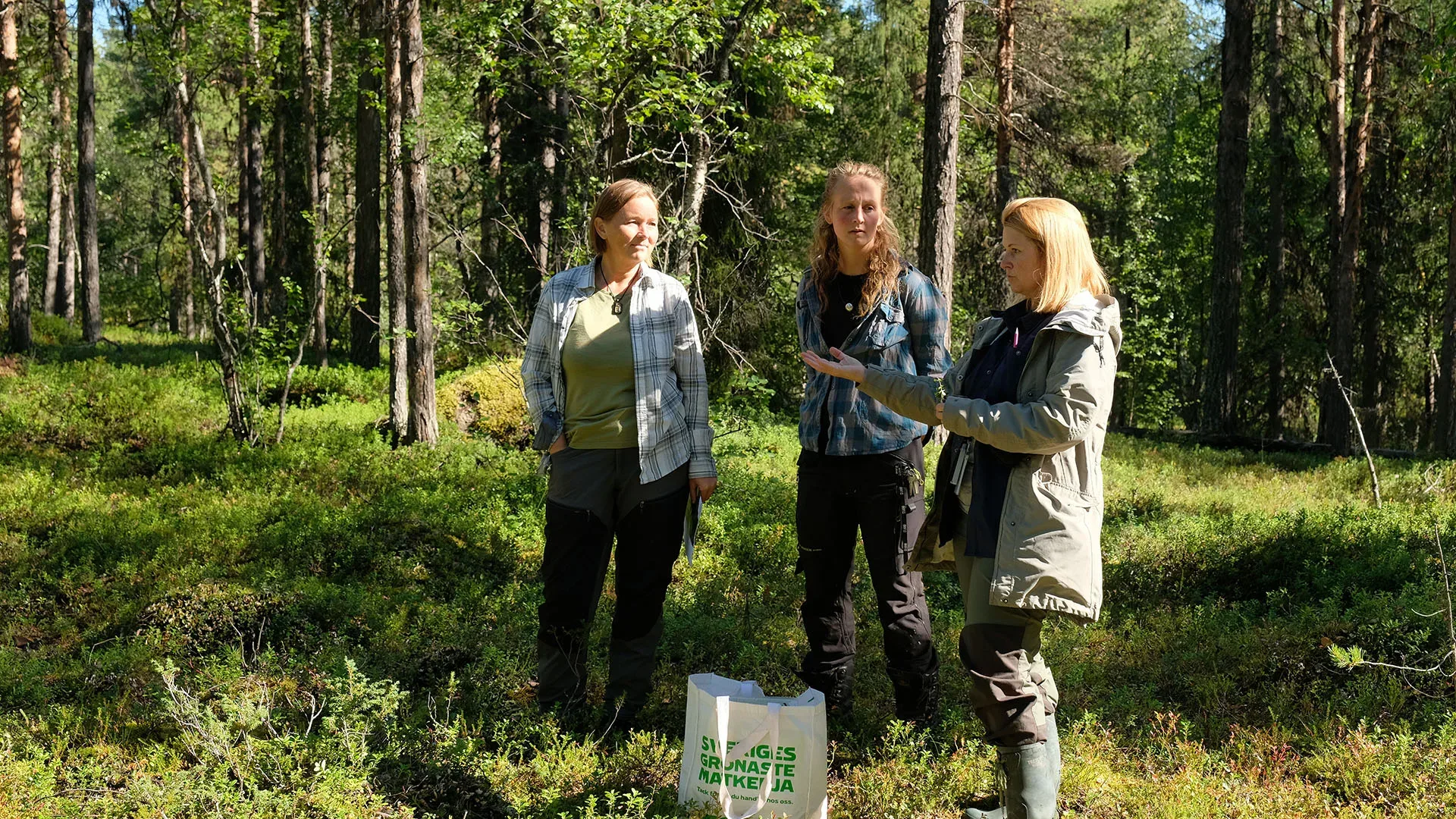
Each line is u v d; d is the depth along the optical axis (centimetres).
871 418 380
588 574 405
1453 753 350
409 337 1188
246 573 641
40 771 334
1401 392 2922
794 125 1866
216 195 1189
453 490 909
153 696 418
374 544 688
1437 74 1747
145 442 1193
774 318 1742
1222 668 472
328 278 2431
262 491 907
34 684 449
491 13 1215
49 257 3325
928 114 1295
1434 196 2250
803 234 1928
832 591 403
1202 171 3012
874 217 378
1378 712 402
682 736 393
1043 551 292
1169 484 1186
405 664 462
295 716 397
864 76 2147
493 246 2136
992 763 351
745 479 958
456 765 340
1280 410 2528
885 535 385
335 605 560
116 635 542
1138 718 414
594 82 1152
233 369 1180
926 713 400
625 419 401
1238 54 2014
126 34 1425
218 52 1212
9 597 622
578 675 414
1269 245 2423
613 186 405
